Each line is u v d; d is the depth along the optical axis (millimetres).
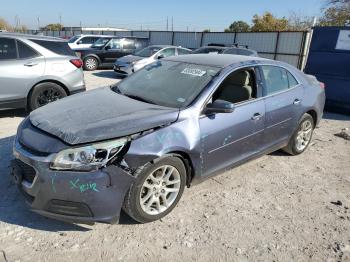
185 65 4512
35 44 6836
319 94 5641
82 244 3133
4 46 6520
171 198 3619
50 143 3109
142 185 3275
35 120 3533
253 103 4363
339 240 3443
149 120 3398
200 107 3764
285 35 21719
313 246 3328
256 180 4645
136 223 3494
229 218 3682
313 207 4043
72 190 2996
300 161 5430
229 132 4012
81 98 4109
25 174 3258
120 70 14352
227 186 4398
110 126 3225
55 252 3008
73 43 18297
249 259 3090
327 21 32312
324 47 9383
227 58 4645
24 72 6629
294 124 5168
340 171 5156
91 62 17062
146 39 18656
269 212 3861
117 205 3145
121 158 3113
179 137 3479
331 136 6996
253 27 47250
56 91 7066
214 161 3955
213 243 3264
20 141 3340
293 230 3559
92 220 3098
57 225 3379
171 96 3975
